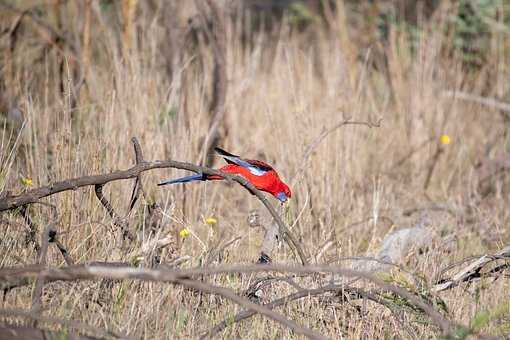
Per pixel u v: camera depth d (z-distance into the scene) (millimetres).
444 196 14359
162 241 9320
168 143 12078
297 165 12742
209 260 9211
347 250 11078
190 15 14617
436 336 8570
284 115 14258
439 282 9844
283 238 9094
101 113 11977
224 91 14109
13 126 12023
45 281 8156
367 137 14617
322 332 8727
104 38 14539
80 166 10039
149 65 13750
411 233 11555
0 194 9484
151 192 11477
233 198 12992
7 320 7801
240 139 14680
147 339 8133
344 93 14641
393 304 8781
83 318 8070
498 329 8664
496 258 9898
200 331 8391
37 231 9469
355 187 13500
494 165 15250
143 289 8664
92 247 9406
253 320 8648
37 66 14602
